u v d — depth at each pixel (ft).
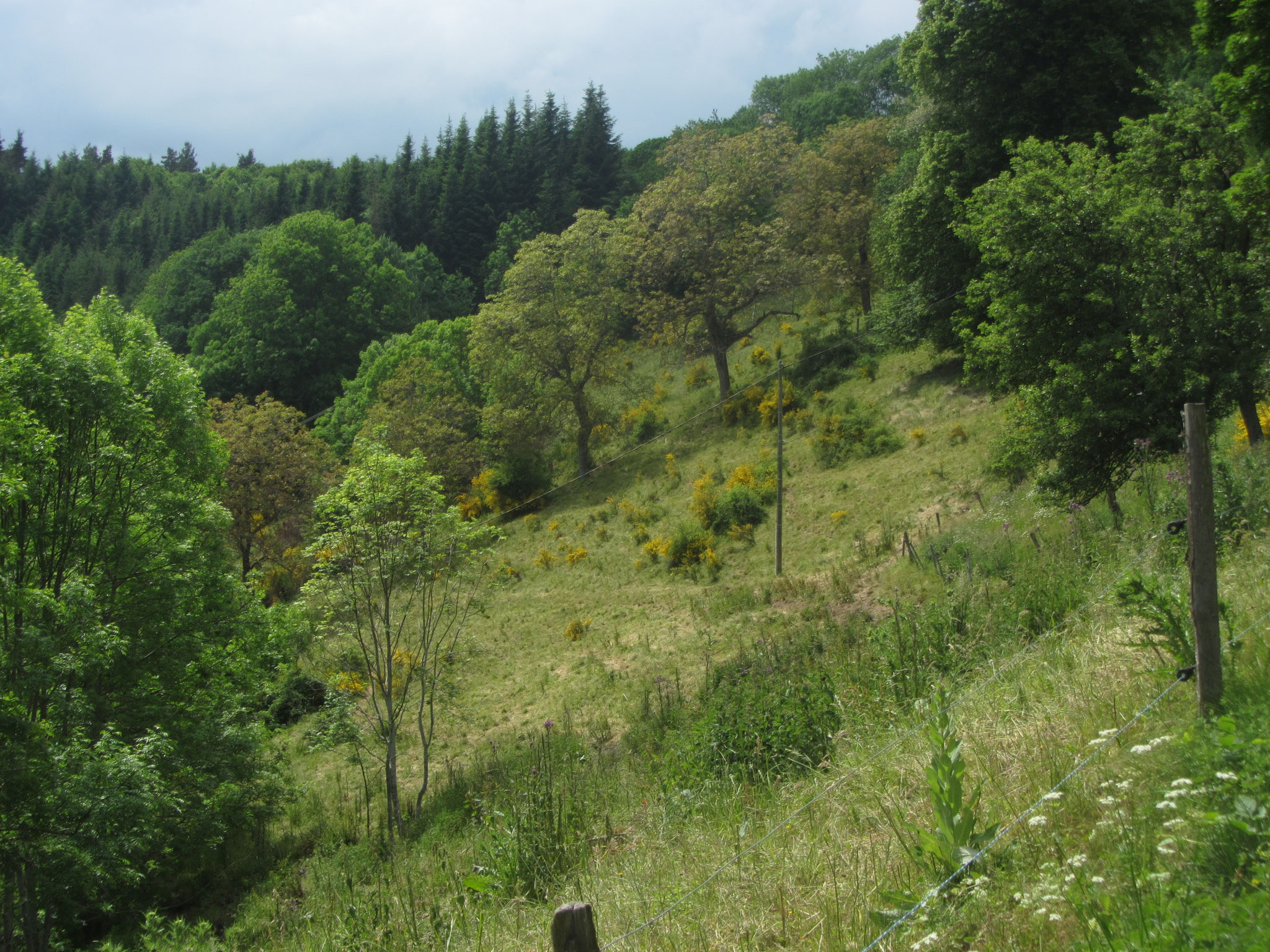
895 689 31.89
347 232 279.49
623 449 171.73
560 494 168.66
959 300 118.32
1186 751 14.64
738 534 115.24
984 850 14.53
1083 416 55.98
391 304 270.46
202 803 63.05
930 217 115.44
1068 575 38.09
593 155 333.01
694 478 143.02
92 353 63.62
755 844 19.25
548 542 144.36
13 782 43.29
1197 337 53.52
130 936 54.34
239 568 79.36
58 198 441.27
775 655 58.18
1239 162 59.77
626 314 190.39
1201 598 16.67
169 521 67.31
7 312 61.52
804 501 117.39
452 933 21.13
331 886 39.55
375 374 201.36
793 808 22.59
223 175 570.46
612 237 183.62
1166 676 19.58
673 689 70.08
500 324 175.22
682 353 177.99
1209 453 16.78
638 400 184.65
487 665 97.91
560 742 60.95
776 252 161.48
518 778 42.14
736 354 184.55
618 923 18.10
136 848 48.24
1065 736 18.92
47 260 372.38
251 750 66.74
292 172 540.52
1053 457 60.49
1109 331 56.65
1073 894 12.12
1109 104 105.50
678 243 167.84
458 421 178.70
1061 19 103.55
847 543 100.32
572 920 12.02
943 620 37.27
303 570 144.97
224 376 238.27
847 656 42.88
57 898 45.96
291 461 148.66
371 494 70.38
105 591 62.28
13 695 47.37
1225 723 13.89
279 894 49.65
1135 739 17.21
